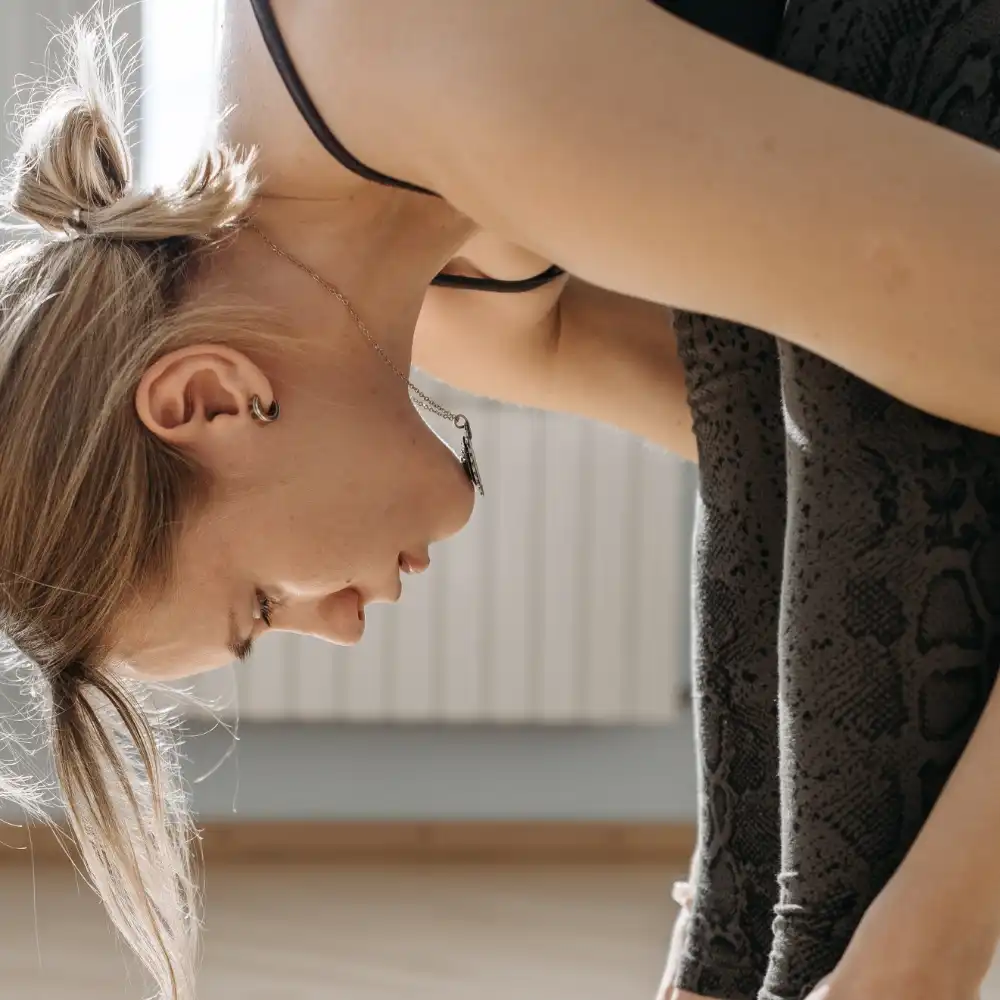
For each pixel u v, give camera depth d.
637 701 3.70
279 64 0.80
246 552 0.87
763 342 0.95
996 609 0.75
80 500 0.83
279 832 3.70
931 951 0.67
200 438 0.84
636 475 3.67
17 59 3.48
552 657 3.69
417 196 0.88
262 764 3.72
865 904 0.77
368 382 0.88
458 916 3.19
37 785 1.10
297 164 0.83
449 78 0.70
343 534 0.88
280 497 0.86
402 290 0.90
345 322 0.87
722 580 0.99
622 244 0.68
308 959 2.88
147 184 0.87
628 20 0.67
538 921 3.15
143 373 0.82
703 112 0.65
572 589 3.68
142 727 0.94
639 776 3.79
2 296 0.85
